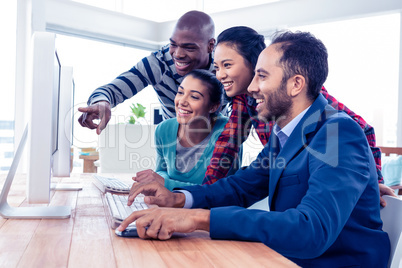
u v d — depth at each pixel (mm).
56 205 943
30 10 3713
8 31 3623
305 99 799
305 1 4293
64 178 1527
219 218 629
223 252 564
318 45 791
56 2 4363
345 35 4418
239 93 1195
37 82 752
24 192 1149
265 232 604
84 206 933
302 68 769
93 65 4957
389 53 4258
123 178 1528
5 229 694
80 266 496
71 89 1198
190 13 1484
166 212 649
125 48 5266
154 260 524
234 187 927
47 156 763
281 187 810
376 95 4328
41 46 751
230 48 1146
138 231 633
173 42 1479
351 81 4406
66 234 662
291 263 514
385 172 3010
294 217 603
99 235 657
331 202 614
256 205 1168
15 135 3594
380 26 4277
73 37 4801
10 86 3615
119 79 1562
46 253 551
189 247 590
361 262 733
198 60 1498
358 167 670
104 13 4789
